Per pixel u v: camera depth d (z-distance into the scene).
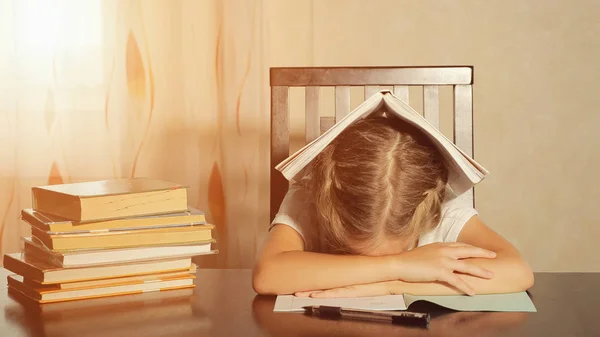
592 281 1.21
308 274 1.13
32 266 1.13
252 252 2.59
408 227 1.16
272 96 1.70
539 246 2.64
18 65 2.57
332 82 1.69
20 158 2.59
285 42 2.60
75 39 2.57
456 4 2.57
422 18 2.58
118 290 1.15
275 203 1.70
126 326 0.99
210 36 2.54
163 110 2.58
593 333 0.94
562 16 2.55
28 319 1.03
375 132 1.18
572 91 2.57
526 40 2.57
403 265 1.12
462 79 1.67
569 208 2.62
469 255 1.17
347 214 1.15
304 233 1.34
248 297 1.13
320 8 2.59
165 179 2.60
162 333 0.96
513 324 0.98
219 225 2.60
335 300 1.09
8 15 2.56
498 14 2.56
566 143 2.59
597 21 2.54
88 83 2.59
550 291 1.16
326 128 1.71
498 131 2.61
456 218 1.38
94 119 2.60
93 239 1.11
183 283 1.19
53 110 2.59
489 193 2.64
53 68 2.58
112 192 1.13
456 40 2.58
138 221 1.15
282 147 1.70
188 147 2.58
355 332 0.95
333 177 1.18
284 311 1.05
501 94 2.59
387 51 2.59
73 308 1.08
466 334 0.94
